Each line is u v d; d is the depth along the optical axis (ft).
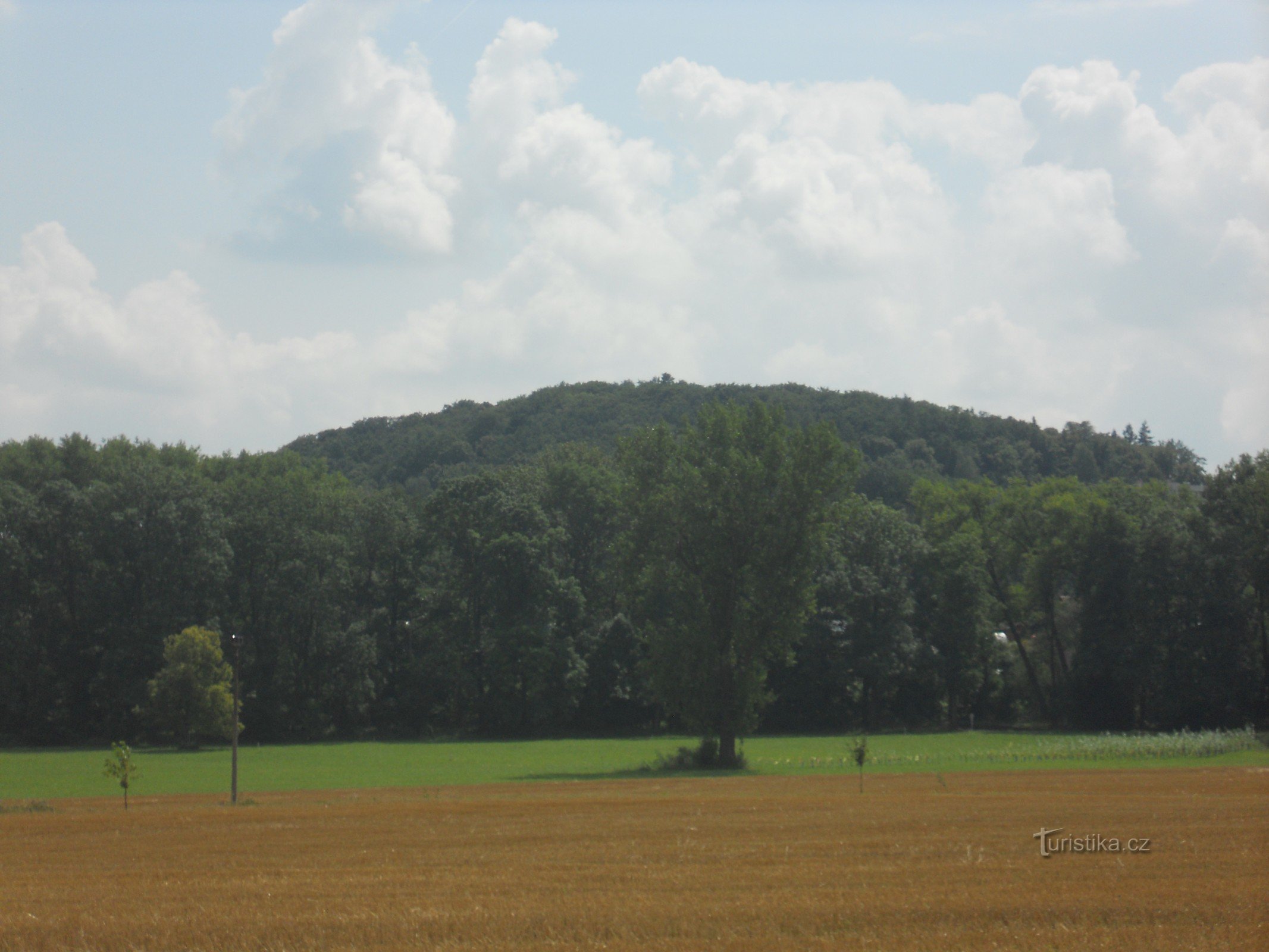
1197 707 294.05
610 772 195.21
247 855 82.28
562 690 333.62
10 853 85.40
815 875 68.74
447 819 106.73
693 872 70.85
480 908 59.77
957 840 83.66
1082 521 329.72
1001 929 53.72
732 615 209.46
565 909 59.11
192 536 311.06
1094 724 318.24
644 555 216.13
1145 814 98.89
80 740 298.76
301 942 53.78
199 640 272.10
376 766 216.74
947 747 252.83
